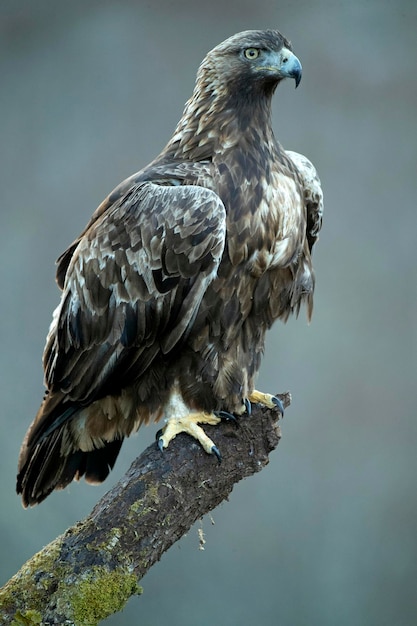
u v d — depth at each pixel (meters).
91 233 11.44
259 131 11.53
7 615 9.16
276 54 11.54
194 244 10.85
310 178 12.24
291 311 11.94
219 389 11.23
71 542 9.57
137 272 11.08
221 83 11.60
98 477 11.82
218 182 11.20
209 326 11.19
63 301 11.56
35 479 11.51
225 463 10.59
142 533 9.72
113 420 11.54
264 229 11.17
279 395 11.30
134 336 11.18
